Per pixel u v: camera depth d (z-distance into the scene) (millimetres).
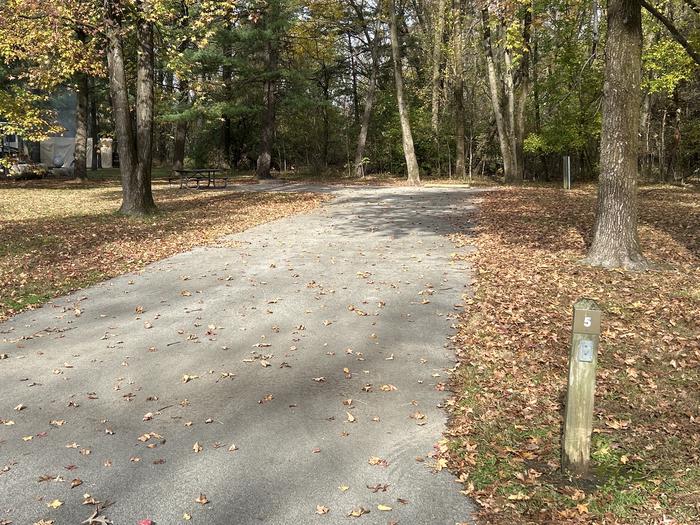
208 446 4121
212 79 31922
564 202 18375
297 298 7820
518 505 3404
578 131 27359
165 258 10414
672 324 6391
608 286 7895
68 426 4426
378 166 40031
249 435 4273
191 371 5477
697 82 28344
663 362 5449
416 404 4762
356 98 41812
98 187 25625
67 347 6109
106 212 16406
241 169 42781
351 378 5281
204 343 6215
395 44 27719
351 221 14938
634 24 8375
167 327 6734
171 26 17969
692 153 32469
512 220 14562
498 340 6109
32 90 23344
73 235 12508
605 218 9094
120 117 15469
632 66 8477
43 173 30750
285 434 4285
